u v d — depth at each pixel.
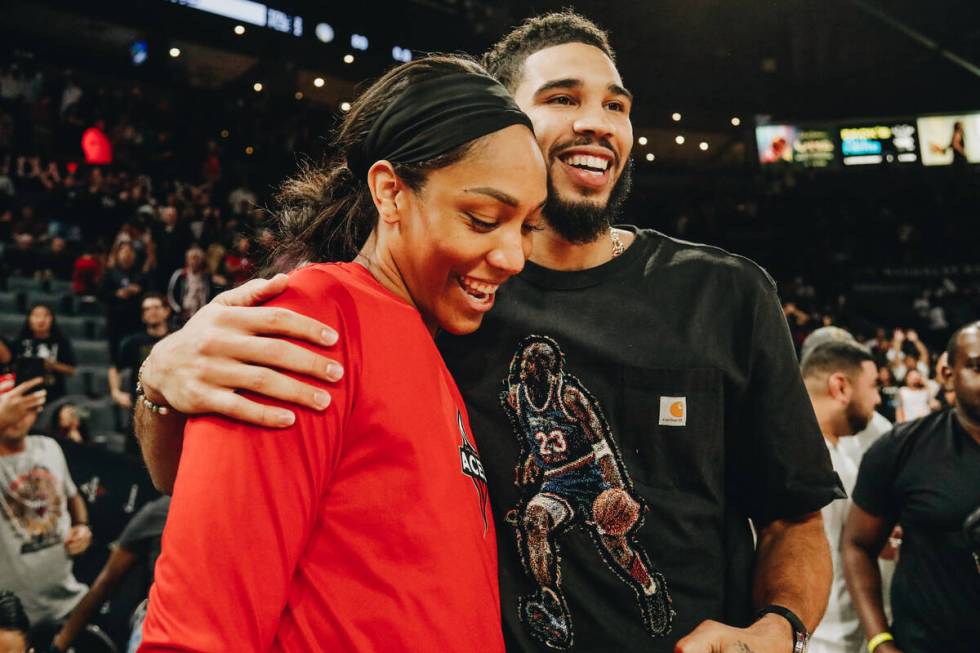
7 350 3.91
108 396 5.80
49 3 12.41
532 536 1.01
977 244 15.55
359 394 0.73
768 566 1.04
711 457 1.03
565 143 1.02
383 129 0.81
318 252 0.95
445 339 1.06
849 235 16.17
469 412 1.05
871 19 14.61
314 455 0.69
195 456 0.68
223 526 0.65
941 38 13.52
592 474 1.01
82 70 13.07
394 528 0.71
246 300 0.75
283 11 14.50
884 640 1.94
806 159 16.89
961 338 1.87
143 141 11.86
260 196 11.99
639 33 14.50
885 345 8.67
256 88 14.27
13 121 10.70
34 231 8.64
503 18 13.58
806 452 1.04
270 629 0.66
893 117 16.55
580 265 1.08
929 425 1.96
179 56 14.22
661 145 17.19
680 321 1.04
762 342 1.04
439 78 0.80
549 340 1.04
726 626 0.90
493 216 0.77
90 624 2.67
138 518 2.47
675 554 1.00
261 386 0.68
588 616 0.99
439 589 0.72
